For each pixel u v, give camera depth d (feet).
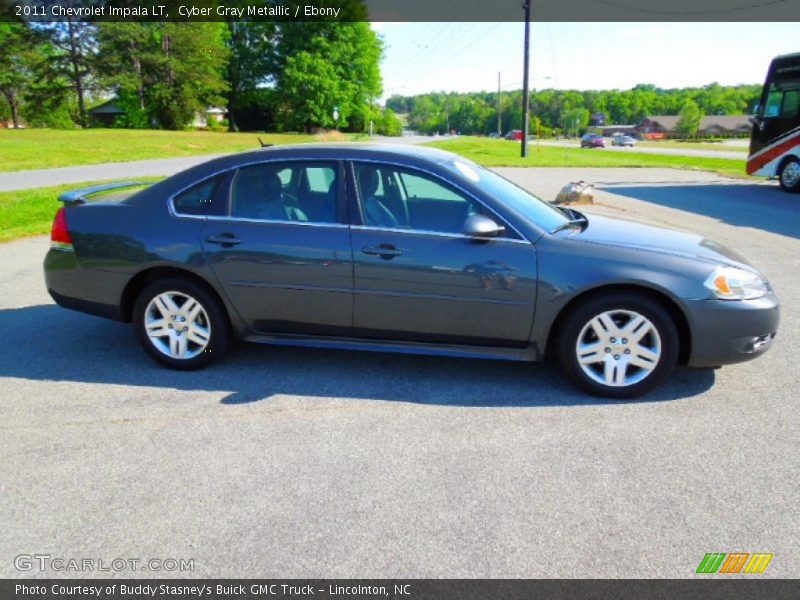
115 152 83.61
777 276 22.11
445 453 10.10
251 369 13.73
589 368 12.15
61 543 7.98
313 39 187.21
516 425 11.07
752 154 53.21
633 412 11.58
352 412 11.60
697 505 8.69
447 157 13.66
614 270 11.52
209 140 117.29
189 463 9.82
